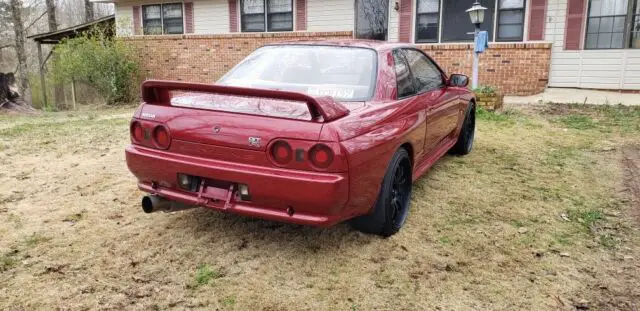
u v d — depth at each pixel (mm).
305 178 2734
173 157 3100
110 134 7273
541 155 6016
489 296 2787
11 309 2568
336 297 2750
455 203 4270
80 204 4109
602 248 3430
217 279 2920
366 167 2959
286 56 3883
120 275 2941
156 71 15375
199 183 3070
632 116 8555
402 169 3641
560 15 11438
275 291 2801
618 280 2992
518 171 5312
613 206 4258
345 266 3094
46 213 3902
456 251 3330
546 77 11414
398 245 3395
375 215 3352
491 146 6492
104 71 14797
